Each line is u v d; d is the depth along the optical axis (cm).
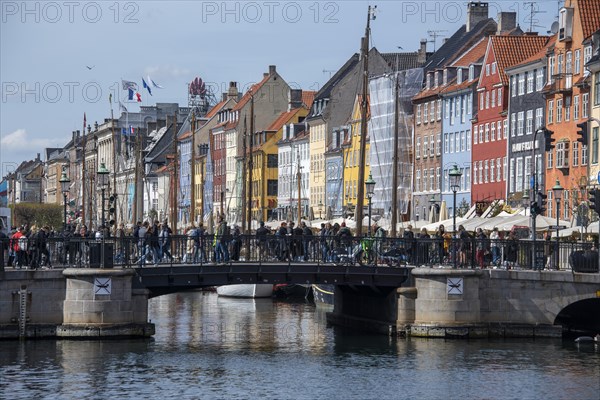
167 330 8419
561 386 5944
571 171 12294
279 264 7600
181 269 7438
